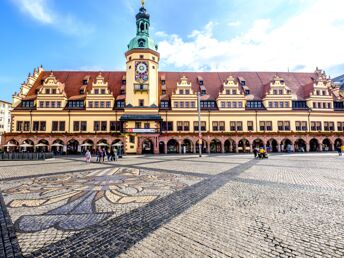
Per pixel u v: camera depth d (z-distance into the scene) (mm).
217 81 57344
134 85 49000
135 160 28844
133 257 4320
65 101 49688
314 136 49312
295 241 5023
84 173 16547
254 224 6051
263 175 14453
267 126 51375
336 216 6656
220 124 50969
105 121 48938
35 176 15141
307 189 10312
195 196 9141
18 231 5703
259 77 59562
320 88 53594
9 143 44344
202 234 5418
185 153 47438
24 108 48188
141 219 6508
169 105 51719
